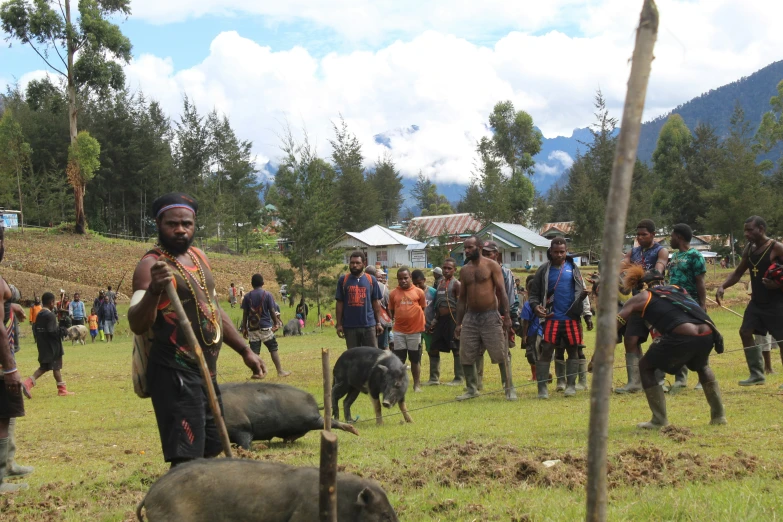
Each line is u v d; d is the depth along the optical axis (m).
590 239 61.41
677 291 8.23
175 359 5.07
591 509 2.63
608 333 2.61
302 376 15.93
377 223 94.50
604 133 70.12
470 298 11.76
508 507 5.29
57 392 15.21
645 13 2.48
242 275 56.50
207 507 3.95
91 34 53.94
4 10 52.25
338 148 93.81
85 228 62.50
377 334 12.88
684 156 98.44
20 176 67.75
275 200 36.81
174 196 5.29
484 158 88.75
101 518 5.62
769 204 60.38
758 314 10.96
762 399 9.66
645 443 7.40
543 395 11.38
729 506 4.87
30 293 45.25
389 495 5.79
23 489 6.71
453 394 12.70
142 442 9.29
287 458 7.67
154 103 91.94
